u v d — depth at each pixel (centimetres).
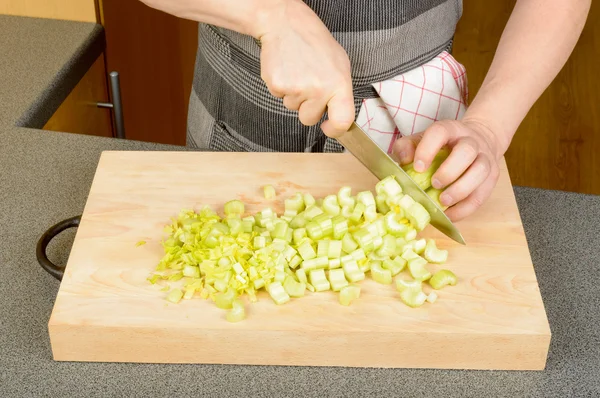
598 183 249
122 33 193
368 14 109
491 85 110
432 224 102
